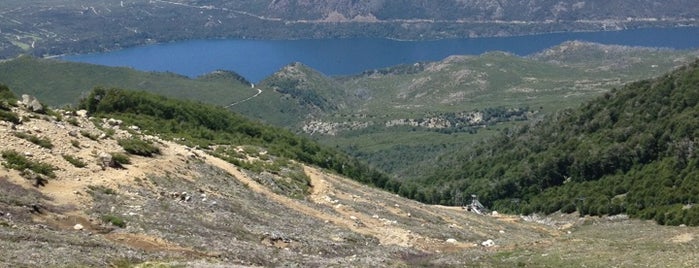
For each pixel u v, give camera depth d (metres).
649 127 154.75
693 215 88.56
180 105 103.38
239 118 119.62
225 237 42.66
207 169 61.53
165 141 70.88
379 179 136.00
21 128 49.72
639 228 90.62
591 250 54.28
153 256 34.91
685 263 45.25
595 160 150.88
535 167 168.88
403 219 69.00
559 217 131.38
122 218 40.28
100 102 90.88
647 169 133.75
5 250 30.14
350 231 57.16
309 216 59.41
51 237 33.69
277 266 39.09
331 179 86.12
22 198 38.09
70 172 45.66
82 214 39.41
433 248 58.47
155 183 50.47
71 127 55.97
